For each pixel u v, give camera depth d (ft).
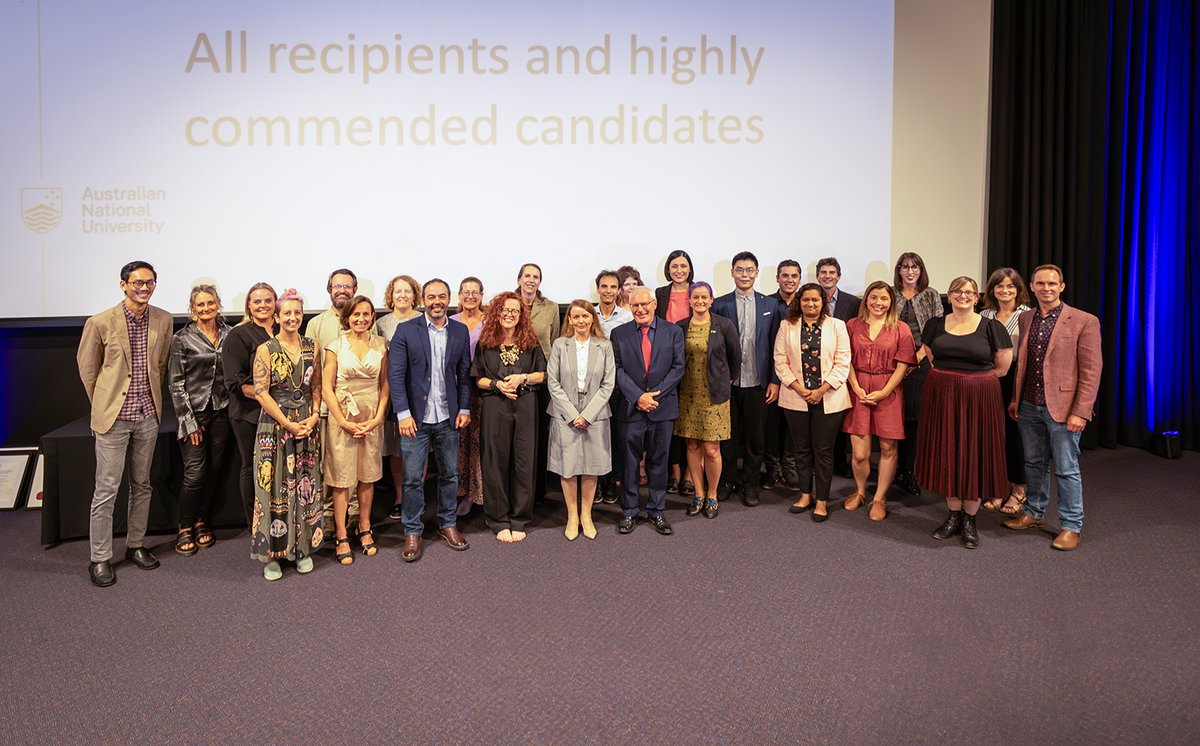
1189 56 17.06
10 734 6.72
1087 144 17.04
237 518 12.13
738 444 14.19
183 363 11.10
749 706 7.09
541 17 15.25
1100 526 12.05
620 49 15.44
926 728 6.72
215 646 8.30
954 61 17.29
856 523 12.28
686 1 15.56
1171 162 17.20
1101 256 17.33
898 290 14.43
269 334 11.18
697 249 15.94
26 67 13.94
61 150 14.16
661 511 11.97
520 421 11.52
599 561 10.72
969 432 10.89
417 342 10.64
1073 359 10.89
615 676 7.64
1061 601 9.32
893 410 12.30
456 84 15.11
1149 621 8.77
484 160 15.28
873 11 15.96
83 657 8.08
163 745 6.54
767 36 15.78
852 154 16.14
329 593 9.70
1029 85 16.97
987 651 8.10
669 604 9.30
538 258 15.57
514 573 10.30
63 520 11.59
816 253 16.22
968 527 11.25
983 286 17.85
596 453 11.44
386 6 14.84
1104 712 6.96
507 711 7.04
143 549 10.73
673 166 15.74
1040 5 16.84
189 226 14.61
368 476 10.82
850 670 7.73
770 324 13.08
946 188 17.53
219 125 14.55
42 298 14.34
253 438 11.25
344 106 14.84
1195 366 17.19
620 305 14.32
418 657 8.04
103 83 14.17
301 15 14.65
